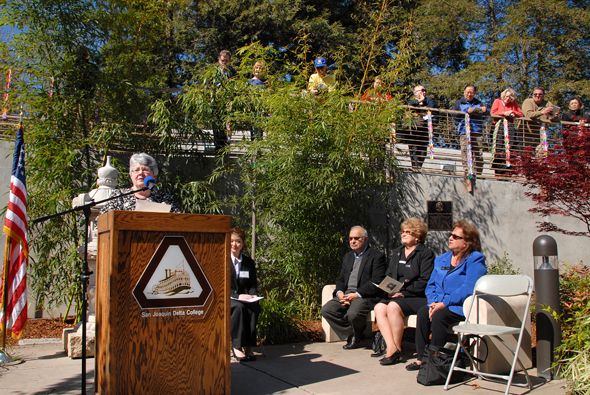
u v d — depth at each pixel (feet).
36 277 19.33
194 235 10.09
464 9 53.36
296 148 19.20
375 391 11.69
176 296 9.76
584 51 53.72
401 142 26.76
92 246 15.05
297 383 12.32
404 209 25.72
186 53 52.95
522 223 27.73
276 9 49.75
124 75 20.99
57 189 19.38
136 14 20.79
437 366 12.38
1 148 20.89
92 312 15.15
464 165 27.40
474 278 13.62
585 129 21.35
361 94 23.06
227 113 21.08
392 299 15.57
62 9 18.99
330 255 21.15
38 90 19.26
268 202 20.76
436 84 50.90
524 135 29.55
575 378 11.21
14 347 16.12
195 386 9.79
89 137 20.30
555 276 13.07
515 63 53.72
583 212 24.09
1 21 18.52
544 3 50.16
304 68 22.20
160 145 21.53
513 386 12.24
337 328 17.17
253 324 14.88
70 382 12.07
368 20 50.03
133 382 9.20
